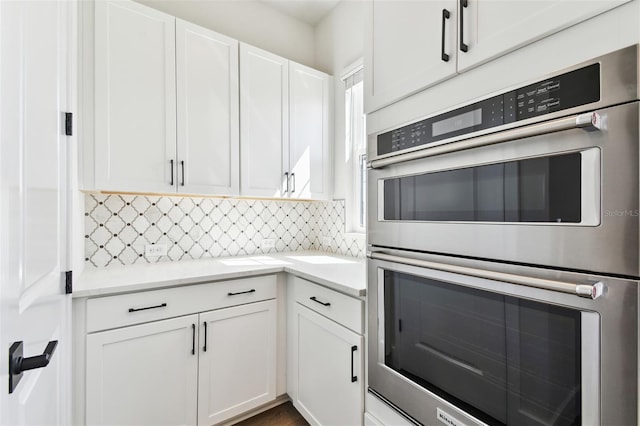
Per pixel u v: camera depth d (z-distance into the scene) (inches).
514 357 30.5
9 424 22.4
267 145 82.7
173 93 68.6
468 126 34.3
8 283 22.2
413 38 41.1
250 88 80.0
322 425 61.1
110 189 61.2
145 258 78.5
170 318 59.3
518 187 29.8
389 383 44.4
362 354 51.6
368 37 48.9
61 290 44.8
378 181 46.5
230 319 66.4
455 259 35.5
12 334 23.0
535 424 28.7
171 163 68.1
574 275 25.9
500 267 31.2
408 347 42.1
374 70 47.6
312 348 64.6
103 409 52.7
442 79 37.1
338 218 95.8
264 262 79.2
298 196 88.2
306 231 105.9
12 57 24.0
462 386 35.3
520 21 29.7
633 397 22.9
